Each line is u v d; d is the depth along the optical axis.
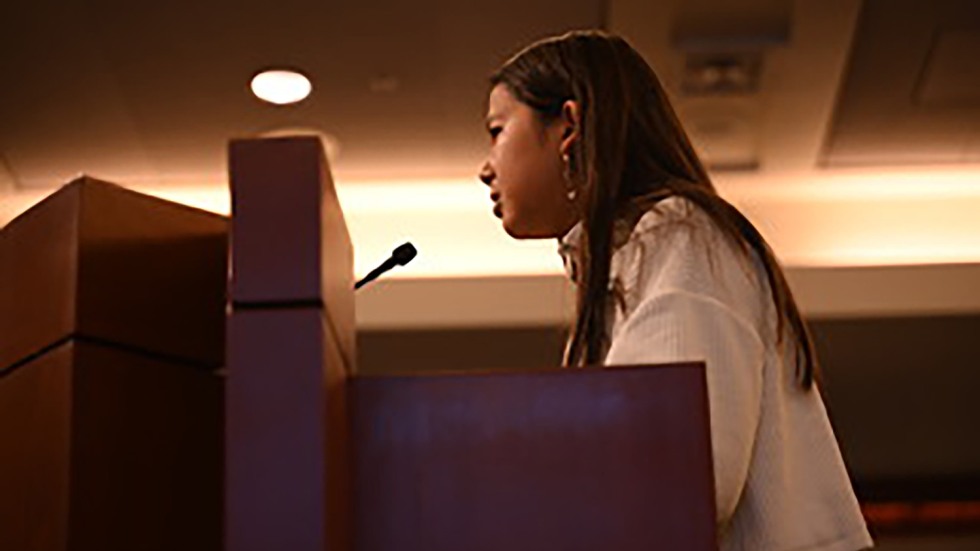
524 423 2.65
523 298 11.76
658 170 3.52
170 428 3.27
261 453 2.50
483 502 2.62
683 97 10.32
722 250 3.25
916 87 10.32
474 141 10.96
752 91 10.24
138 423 3.22
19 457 3.23
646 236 3.28
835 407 12.89
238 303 2.58
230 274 2.60
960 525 13.90
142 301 3.29
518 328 11.77
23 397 3.27
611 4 9.19
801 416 3.34
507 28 9.48
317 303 2.58
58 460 3.13
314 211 2.62
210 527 3.28
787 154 11.27
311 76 10.03
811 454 3.32
